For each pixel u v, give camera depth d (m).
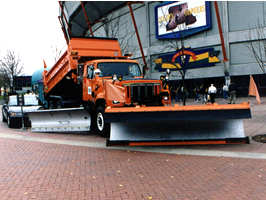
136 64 12.02
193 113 8.43
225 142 8.80
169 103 10.49
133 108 8.67
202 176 5.96
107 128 10.72
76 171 6.62
